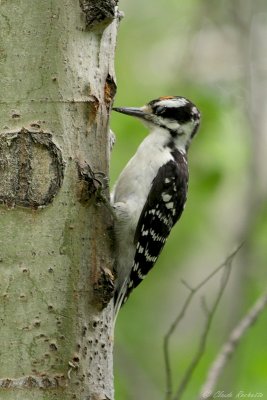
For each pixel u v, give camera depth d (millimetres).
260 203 16297
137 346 17062
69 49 8070
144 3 18984
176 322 9836
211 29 18734
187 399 15586
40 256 7801
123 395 15250
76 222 8031
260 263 16125
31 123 7867
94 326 8078
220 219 17422
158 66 18281
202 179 16609
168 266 17859
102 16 8180
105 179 8500
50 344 7758
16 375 7633
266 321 15695
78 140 8125
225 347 11117
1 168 7793
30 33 7902
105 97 8555
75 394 7855
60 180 7938
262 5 18109
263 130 17203
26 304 7715
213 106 16484
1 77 7855
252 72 17531
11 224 7758
